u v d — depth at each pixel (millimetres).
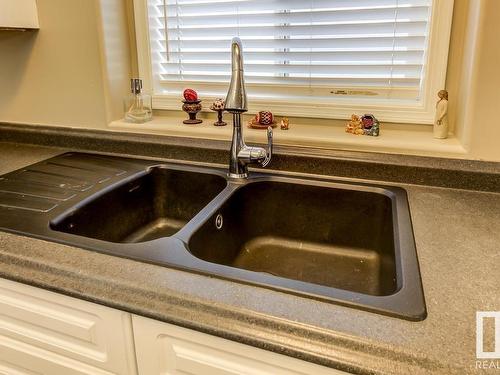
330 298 632
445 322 585
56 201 1057
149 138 1392
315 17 1297
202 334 648
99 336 750
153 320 678
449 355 528
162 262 745
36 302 793
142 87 1511
